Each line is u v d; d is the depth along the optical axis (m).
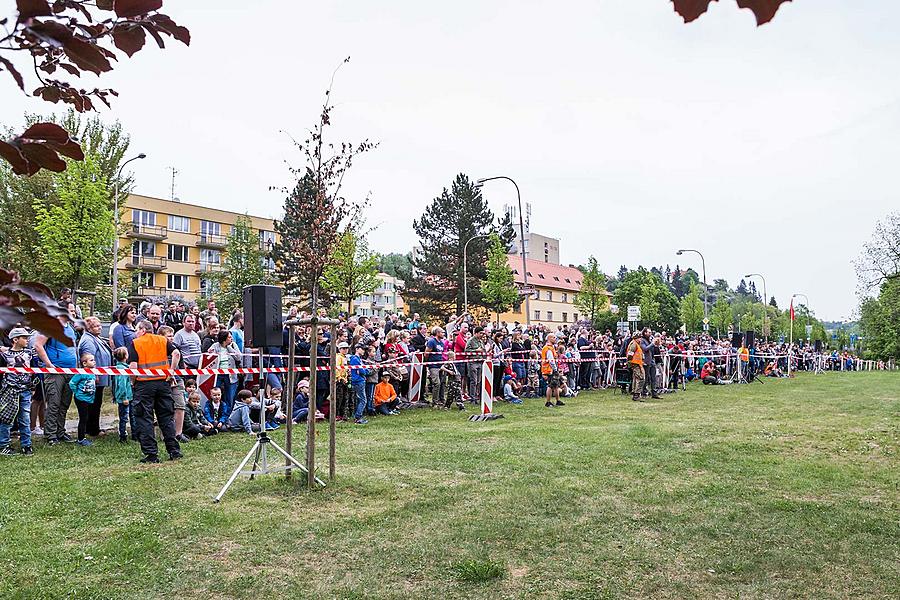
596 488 6.96
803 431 11.08
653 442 9.76
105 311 38.72
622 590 4.37
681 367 20.78
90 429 10.12
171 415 8.59
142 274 58.78
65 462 8.20
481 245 51.66
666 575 4.62
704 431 10.92
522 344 17.95
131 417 9.54
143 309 12.35
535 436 10.34
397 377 14.05
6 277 1.21
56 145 1.39
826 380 26.39
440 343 15.22
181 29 1.45
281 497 6.61
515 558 4.93
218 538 5.35
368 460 8.41
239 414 11.02
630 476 7.53
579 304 59.69
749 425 11.80
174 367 9.13
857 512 6.17
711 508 6.25
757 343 30.84
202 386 10.97
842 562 4.89
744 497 6.67
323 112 12.95
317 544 5.21
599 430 11.00
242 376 11.75
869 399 17.25
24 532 5.41
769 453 9.05
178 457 8.57
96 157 24.08
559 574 4.63
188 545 5.18
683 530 5.59
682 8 1.05
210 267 61.03
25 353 9.16
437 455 8.71
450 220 52.56
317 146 13.12
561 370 17.00
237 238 50.19
